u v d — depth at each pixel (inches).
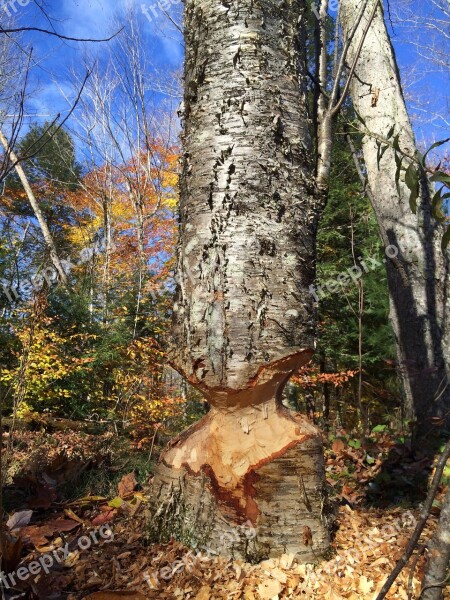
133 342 330.0
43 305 222.7
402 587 88.8
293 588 87.2
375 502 150.2
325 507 98.2
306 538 93.3
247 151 97.7
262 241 95.5
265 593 85.3
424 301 207.8
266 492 93.9
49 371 315.0
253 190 96.8
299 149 102.0
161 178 668.1
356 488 161.9
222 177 97.6
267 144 98.7
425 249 210.8
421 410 198.8
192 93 104.4
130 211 717.3
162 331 340.5
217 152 98.5
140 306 376.8
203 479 97.1
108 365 362.3
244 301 93.7
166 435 292.4
